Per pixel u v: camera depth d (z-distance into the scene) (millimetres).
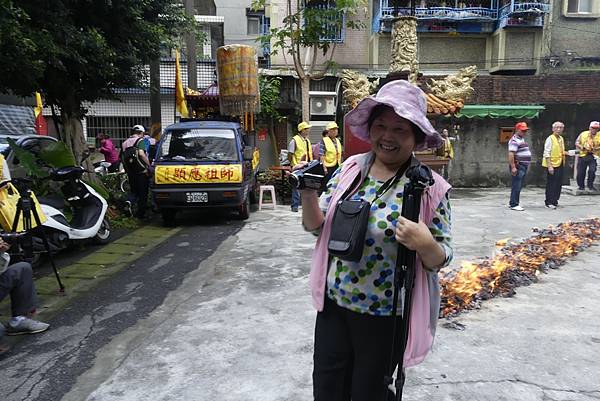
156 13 9344
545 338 3727
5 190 4734
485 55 17594
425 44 17438
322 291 2168
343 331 2152
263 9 21203
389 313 2037
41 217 5023
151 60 9820
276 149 16219
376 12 16484
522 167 9930
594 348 3562
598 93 14477
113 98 9711
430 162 8859
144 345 3709
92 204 7211
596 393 2953
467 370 3227
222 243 7254
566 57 16859
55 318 4355
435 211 1986
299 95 15664
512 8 16016
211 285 5152
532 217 9188
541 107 13844
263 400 2908
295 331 3885
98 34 7273
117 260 6457
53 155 7559
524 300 4555
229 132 9242
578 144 12531
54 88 8641
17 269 3920
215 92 12750
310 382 3104
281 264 5902
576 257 6148
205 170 8477
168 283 5332
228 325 4035
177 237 7855
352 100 9914
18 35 5543
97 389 3080
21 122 13953
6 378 3268
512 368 3258
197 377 3193
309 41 12086
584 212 9805
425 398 2891
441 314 4125
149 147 10383
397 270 1947
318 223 2150
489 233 7656
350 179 2146
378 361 2078
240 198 8555
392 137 1999
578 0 16812
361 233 1935
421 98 2014
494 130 14297
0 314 4531
